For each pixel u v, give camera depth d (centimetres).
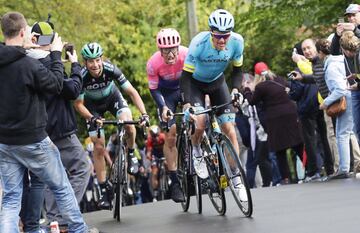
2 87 1302
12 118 1303
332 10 3353
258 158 2516
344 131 2141
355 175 2155
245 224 1516
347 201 1680
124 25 4325
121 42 4306
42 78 1303
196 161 1719
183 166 1822
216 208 1716
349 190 1853
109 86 1881
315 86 2284
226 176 1623
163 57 1864
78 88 1502
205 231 1492
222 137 1628
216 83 1778
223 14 1633
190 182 1808
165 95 2008
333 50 2161
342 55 2131
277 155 2403
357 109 2059
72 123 1633
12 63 1298
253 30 3838
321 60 2202
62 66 1352
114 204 1817
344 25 2080
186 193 1825
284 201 1792
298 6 3488
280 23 3550
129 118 1886
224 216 1658
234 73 1756
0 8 3169
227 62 1731
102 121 1742
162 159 3150
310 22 3512
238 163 1585
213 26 1623
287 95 2381
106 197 1897
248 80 2602
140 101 1869
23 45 1331
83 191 1648
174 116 1920
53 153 1345
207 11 4566
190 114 1638
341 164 2153
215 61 1719
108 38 4150
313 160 2311
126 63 4319
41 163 1331
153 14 4444
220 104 1772
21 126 1304
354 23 2125
